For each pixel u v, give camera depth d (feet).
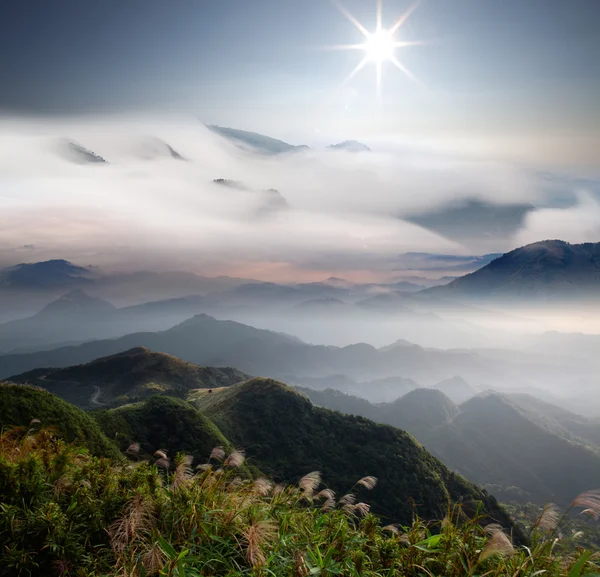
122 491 21.24
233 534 18.62
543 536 17.34
